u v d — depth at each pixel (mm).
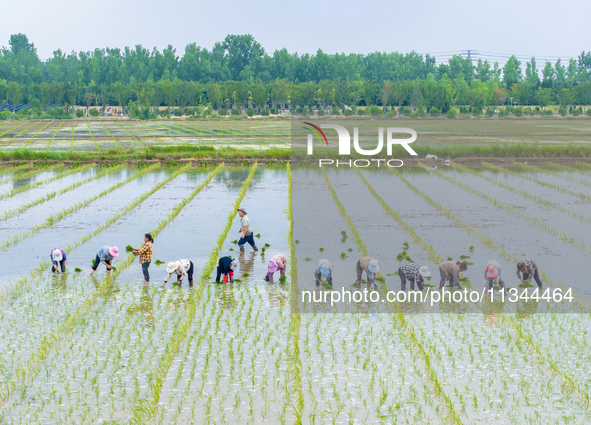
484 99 113438
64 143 57625
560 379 9500
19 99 139875
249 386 9445
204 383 9516
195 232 20438
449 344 10938
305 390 9305
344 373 9859
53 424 8266
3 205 25172
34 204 25312
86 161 42312
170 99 136875
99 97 156125
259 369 10008
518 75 175375
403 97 91938
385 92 93750
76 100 156250
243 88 138125
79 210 24188
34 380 9562
